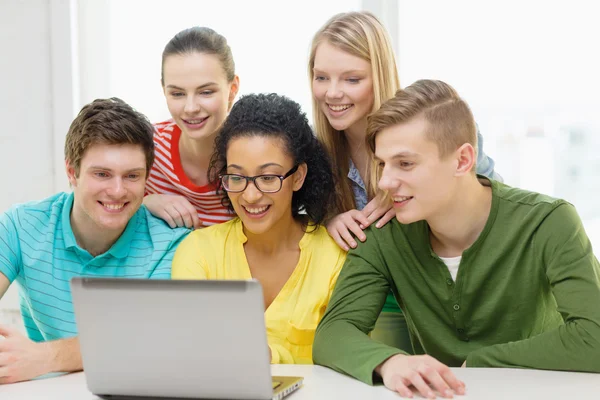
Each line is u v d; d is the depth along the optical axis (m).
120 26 2.56
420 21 2.39
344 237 1.56
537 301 1.44
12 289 2.55
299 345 1.50
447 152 1.37
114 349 1.05
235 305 0.98
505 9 2.35
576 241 1.36
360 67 1.74
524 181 2.40
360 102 1.76
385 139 1.38
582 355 1.25
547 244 1.39
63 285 1.60
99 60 2.57
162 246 1.63
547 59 2.35
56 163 2.54
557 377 1.21
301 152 1.52
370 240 1.54
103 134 1.47
